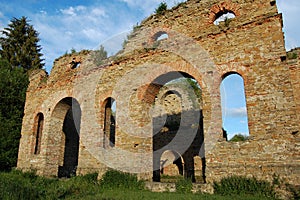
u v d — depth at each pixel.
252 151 8.28
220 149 8.82
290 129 7.89
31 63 28.59
